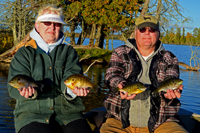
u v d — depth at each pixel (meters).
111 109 3.11
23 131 2.43
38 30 2.95
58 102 2.73
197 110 7.94
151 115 2.98
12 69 2.70
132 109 3.04
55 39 2.92
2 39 22.56
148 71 3.14
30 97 2.51
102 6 22.70
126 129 3.03
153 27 3.00
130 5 22.09
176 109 3.06
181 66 25.88
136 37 3.19
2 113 6.47
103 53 23.89
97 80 13.20
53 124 2.64
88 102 8.23
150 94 3.01
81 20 27.45
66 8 24.17
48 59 2.78
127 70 3.16
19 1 18.41
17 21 19.98
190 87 12.40
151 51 3.19
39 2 18.22
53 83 2.75
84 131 2.57
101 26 27.03
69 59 2.97
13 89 2.59
